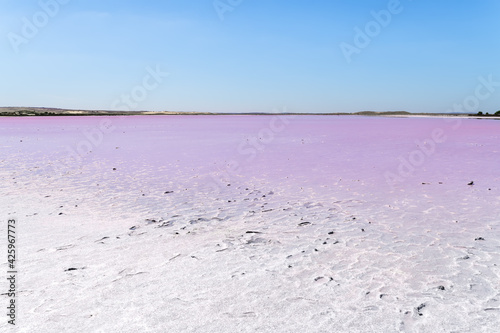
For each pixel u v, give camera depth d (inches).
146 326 107.1
